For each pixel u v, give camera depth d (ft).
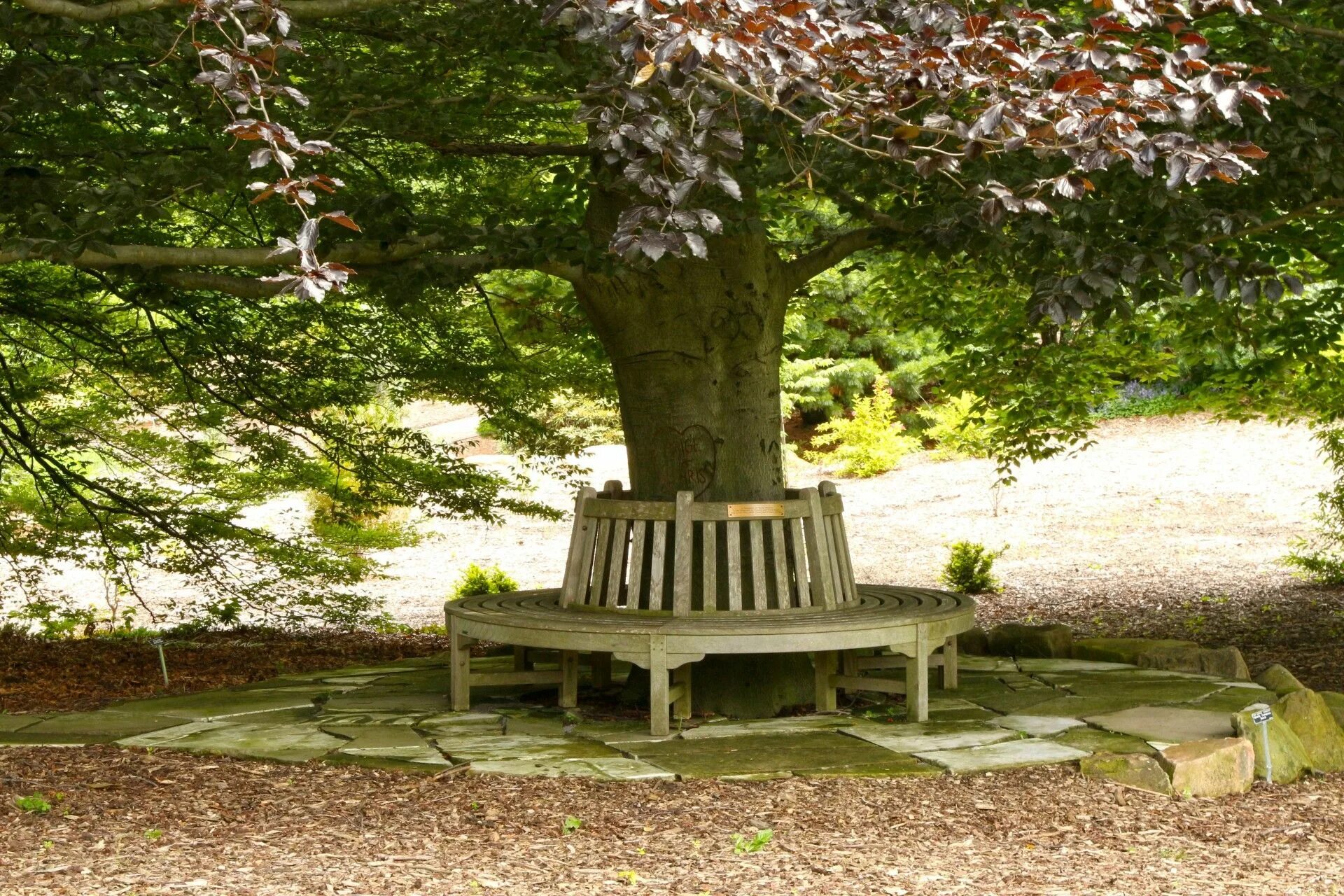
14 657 31.22
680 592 21.21
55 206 17.89
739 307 23.16
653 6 10.64
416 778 17.74
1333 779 18.29
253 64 11.38
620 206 22.36
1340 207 20.77
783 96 12.40
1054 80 12.39
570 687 23.11
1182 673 25.44
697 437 23.20
